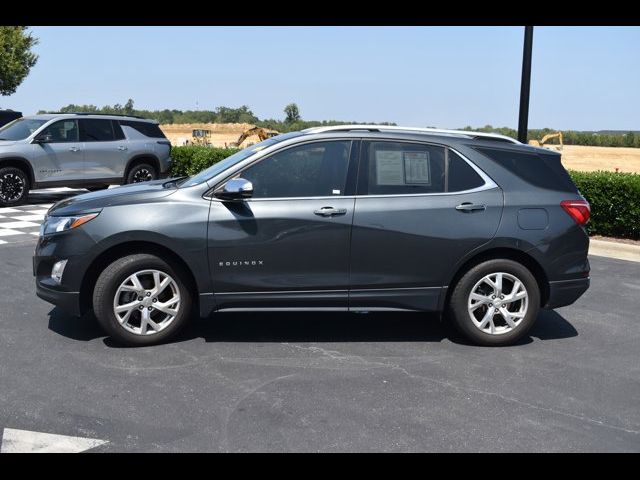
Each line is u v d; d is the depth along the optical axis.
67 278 5.03
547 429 3.89
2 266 7.86
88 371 4.63
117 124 14.48
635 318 6.27
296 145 5.25
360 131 5.36
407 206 5.20
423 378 4.64
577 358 5.14
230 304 5.19
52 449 3.53
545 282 5.43
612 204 9.93
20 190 13.02
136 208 5.05
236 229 5.07
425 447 3.63
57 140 13.45
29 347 5.09
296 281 5.18
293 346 5.25
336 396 4.29
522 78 10.24
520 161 5.45
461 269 5.34
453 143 5.38
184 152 17.17
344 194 5.19
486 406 4.19
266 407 4.09
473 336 5.34
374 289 5.24
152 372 4.64
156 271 5.11
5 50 26.84
